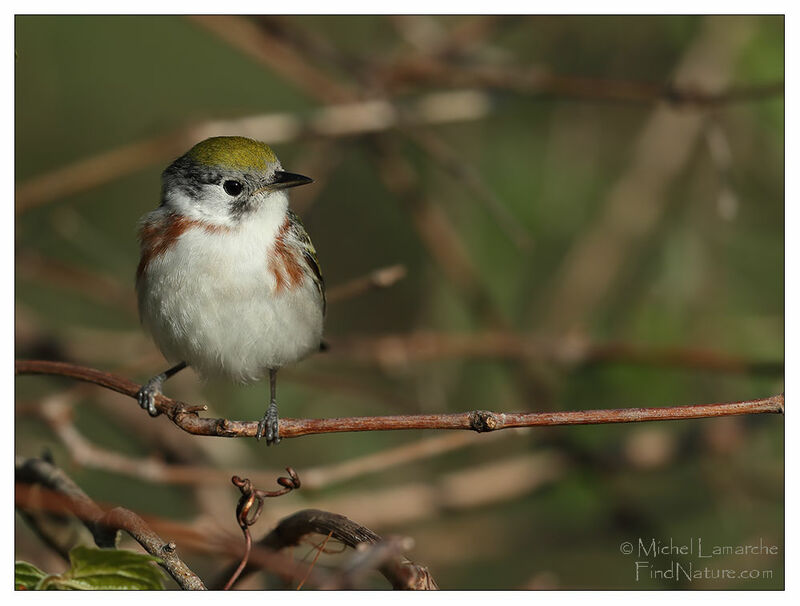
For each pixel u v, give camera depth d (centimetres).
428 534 1241
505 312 1305
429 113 1150
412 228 1329
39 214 1335
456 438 898
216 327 862
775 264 1250
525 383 1202
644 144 1314
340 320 1324
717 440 1169
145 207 1369
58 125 1323
